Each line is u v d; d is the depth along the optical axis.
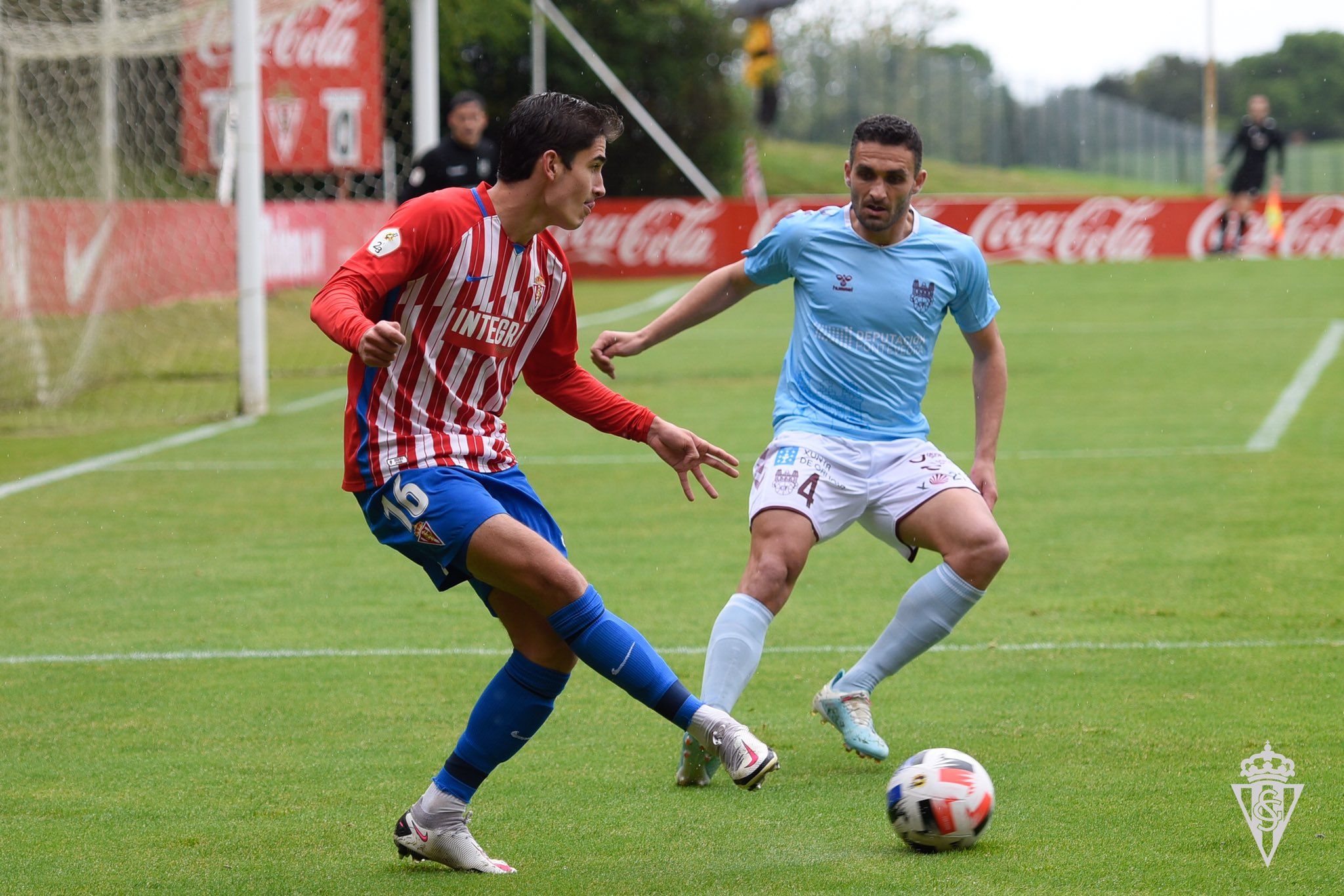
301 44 61.62
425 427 11.91
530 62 119.12
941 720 16.16
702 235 97.06
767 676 18.30
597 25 125.75
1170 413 41.69
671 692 11.27
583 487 32.31
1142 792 13.52
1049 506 29.25
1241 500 29.47
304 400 47.72
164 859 12.22
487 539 11.33
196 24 49.34
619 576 23.86
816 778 14.38
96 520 28.91
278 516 29.25
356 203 77.25
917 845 12.02
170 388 50.75
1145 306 74.25
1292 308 71.50
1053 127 156.62
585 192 11.84
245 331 44.00
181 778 14.45
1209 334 61.78
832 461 15.17
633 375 52.81
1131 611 21.11
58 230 56.34
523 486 12.20
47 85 55.56
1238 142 100.44
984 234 101.38
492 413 12.36
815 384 15.59
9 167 50.19
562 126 11.63
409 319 11.74
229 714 16.66
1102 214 101.62
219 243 63.31
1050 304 76.38
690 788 14.09
